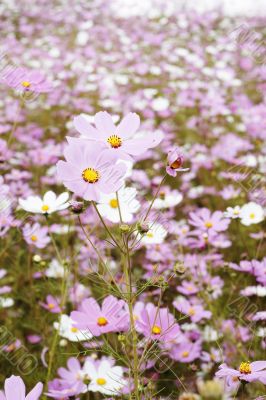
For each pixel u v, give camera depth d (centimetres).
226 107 256
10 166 195
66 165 89
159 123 264
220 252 158
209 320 134
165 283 95
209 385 67
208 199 186
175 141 237
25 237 140
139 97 273
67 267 120
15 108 249
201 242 143
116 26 439
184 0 488
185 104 265
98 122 94
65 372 116
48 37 394
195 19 456
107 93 280
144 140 93
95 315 107
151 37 384
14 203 147
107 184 89
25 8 471
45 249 160
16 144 219
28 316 143
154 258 143
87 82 299
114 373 109
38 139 227
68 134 224
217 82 300
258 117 238
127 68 336
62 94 269
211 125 253
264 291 130
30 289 147
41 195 178
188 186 192
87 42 391
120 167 89
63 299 118
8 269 153
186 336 129
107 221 143
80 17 459
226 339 129
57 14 459
